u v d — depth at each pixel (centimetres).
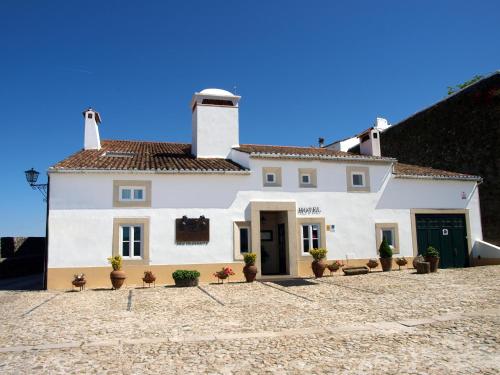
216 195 1752
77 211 1614
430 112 2597
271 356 698
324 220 1880
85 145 2067
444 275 1662
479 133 2273
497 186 2172
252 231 1766
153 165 1759
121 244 1645
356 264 1905
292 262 1811
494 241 2186
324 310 1059
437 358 675
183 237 1688
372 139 2281
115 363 676
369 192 1972
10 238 2770
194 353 721
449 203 2103
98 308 1156
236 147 2031
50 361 690
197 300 1251
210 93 2089
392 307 1073
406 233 2008
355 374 613
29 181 1895
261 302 1198
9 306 1242
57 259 1583
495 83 2191
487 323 878
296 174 1866
